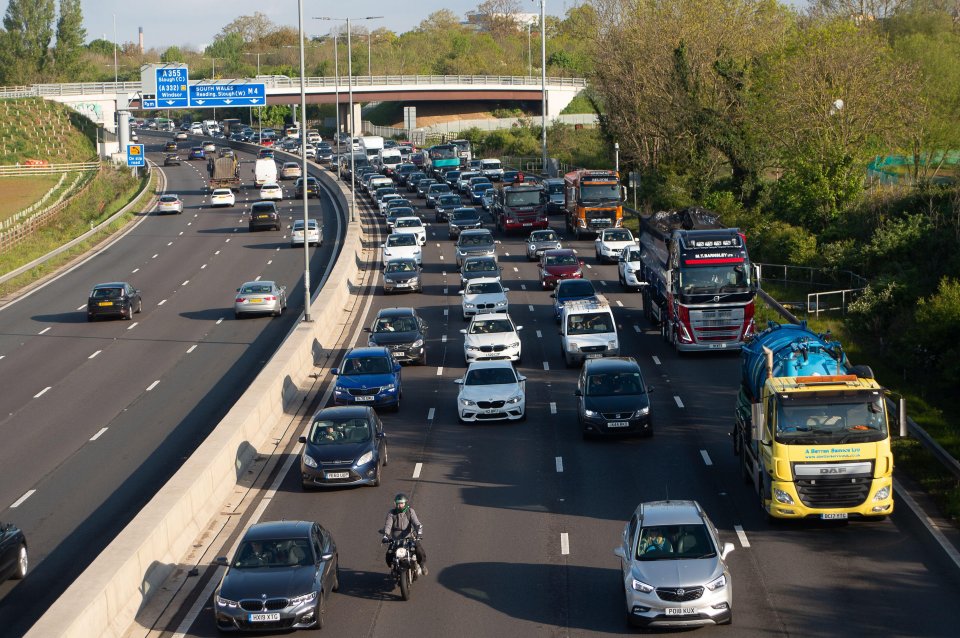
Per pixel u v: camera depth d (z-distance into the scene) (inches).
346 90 6097.4
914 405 1401.3
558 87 6835.6
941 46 2997.0
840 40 2893.7
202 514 1023.6
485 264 2269.9
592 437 1284.4
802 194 2598.4
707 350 1668.3
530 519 1016.9
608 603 816.9
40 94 5935.0
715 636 746.8
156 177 5374.0
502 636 762.8
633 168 3796.8
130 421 1425.9
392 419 1414.9
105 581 774.5
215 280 2600.9
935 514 987.9
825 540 932.6
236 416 1238.9
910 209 2287.2
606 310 1699.1
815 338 1084.5
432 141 6466.5
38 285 2640.3
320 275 2586.1
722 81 3230.8
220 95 3946.9
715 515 1005.2
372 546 959.0
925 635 737.6
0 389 1640.0
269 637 772.6
